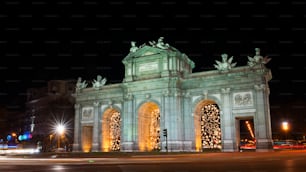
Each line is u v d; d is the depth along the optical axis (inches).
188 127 2102.6
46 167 915.4
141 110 2293.3
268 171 696.4
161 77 2160.4
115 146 2488.9
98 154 1834.4
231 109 1969.7
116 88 2448.3
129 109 2272.4
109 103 2456.9
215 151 1953.7
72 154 1879.9
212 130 2164.1
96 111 2511.1
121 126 2351.1
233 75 1983.3
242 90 1959.9
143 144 2262.6
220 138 2122.3
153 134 2367.1
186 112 2133.4
